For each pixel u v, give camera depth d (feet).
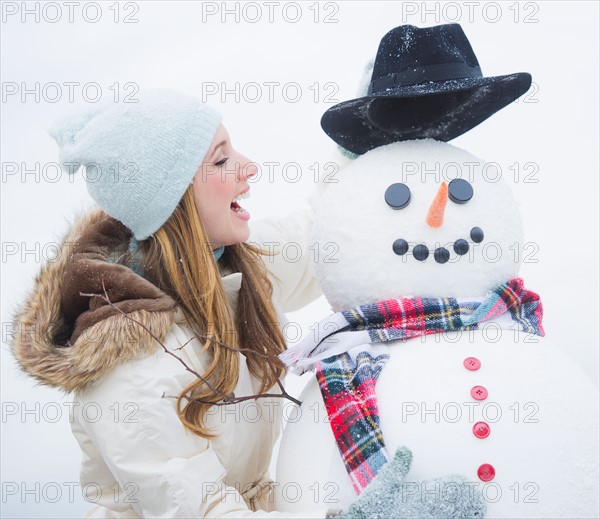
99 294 6.88
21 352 6.89
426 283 6.35
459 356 6.15
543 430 5.90
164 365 6.71
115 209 7.18
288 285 8.79
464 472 5.81
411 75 6.75
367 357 6.23
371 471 5.87
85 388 6.76
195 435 6.68
